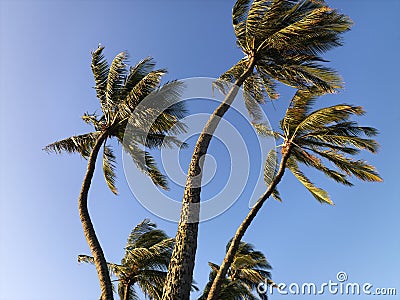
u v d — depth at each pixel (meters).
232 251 12.23
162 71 13.21
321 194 15.41
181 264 9.91
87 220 12.66
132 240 20.56
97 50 15.08
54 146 14.79
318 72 12.38
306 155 15.16
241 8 12.91
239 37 12.96
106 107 14.29
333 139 14.45
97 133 14.48
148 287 18.97
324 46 12.41
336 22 11.91
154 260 18.28
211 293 11.62
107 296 11.36
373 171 14.27
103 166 15.16
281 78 13.12
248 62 12.86
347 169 14.70
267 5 12.37
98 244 12.30
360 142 14.18
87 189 13.16
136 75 14.41
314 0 11.89
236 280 20.39
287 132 15.03
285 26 12.41
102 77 14.81
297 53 12.67
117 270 18.61
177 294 9.62
